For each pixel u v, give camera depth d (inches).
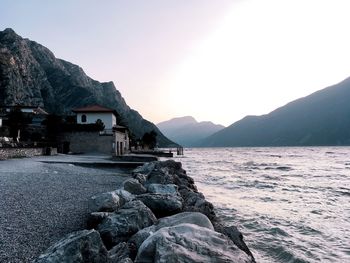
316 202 954.7
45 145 2064.5
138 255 252.4
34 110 3444.9
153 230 317.1
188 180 1019.9
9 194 564.4
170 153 3762.3
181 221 332.5
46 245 322.7
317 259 456.4
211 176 1750.7
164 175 822.5
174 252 231.1
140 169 1100.5
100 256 247.6
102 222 357.4
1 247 308.2
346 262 448.5
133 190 599.2
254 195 1071.6
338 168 2541.8
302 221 688.4
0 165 1087.0
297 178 1706.4
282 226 638.5
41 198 549.6
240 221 668.7
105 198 458.0
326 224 668.7
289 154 6318.9
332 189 1261.1
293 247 503.5
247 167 2596.0
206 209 524.4
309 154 6220.5
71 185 732.0
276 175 1877.5
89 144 2274.9
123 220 348.2
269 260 446.9
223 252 242.2
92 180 864.9
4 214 426.9
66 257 231.6
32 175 857.5
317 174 1968.5
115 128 2559.1
